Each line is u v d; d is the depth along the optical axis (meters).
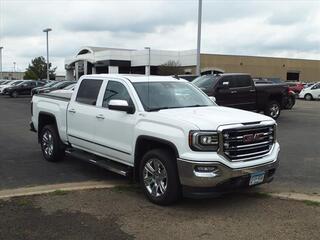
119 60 73.69
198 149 5.79
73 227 5.38
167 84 7.53
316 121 18.03
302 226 5.43
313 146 11.53
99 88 7.83
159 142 6.27
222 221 5.63
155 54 70.19
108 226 5.42
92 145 7.82
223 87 16.44
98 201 6.45
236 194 6.84
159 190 6.32
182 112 6.53
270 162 6.32
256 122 6.26
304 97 40.34
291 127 15.84
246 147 6.07
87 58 82.12
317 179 7.95
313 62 84.94
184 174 5.86
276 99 18.73
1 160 9.52
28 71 99.88
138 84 7.23
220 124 5.88
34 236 5.08
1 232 5.20
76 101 8.34
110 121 7.27
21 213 5.86
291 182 7.71
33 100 9.95
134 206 6.24
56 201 6.41
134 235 5.14
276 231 5.27
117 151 7.19
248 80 17.44
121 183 7.57
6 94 46.88
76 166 8.95
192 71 69.38
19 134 13.74
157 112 6.58
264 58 78.56
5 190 7.10
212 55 72.00
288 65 82.00
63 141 8.91
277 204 6.34
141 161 6.60
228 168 5.82
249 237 5.09
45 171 8.50
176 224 5.51
